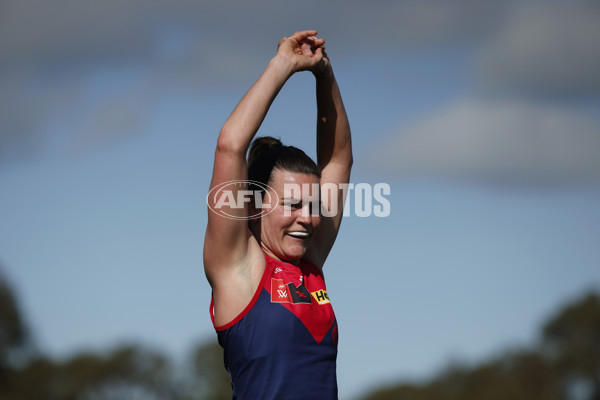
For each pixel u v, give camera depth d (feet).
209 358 495.00
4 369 483.51
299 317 47.09
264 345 46.32
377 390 482.69
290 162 48.70
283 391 45.93
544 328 498.69
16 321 488.02
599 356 485.97
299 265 50.70
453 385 484.33
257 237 49.67
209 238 46.78
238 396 47.09
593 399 488.02
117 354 498.28
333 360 48.21
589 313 490.49
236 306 46.83
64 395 484.74
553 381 482.28
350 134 56.49
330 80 53.78
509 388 472.85
